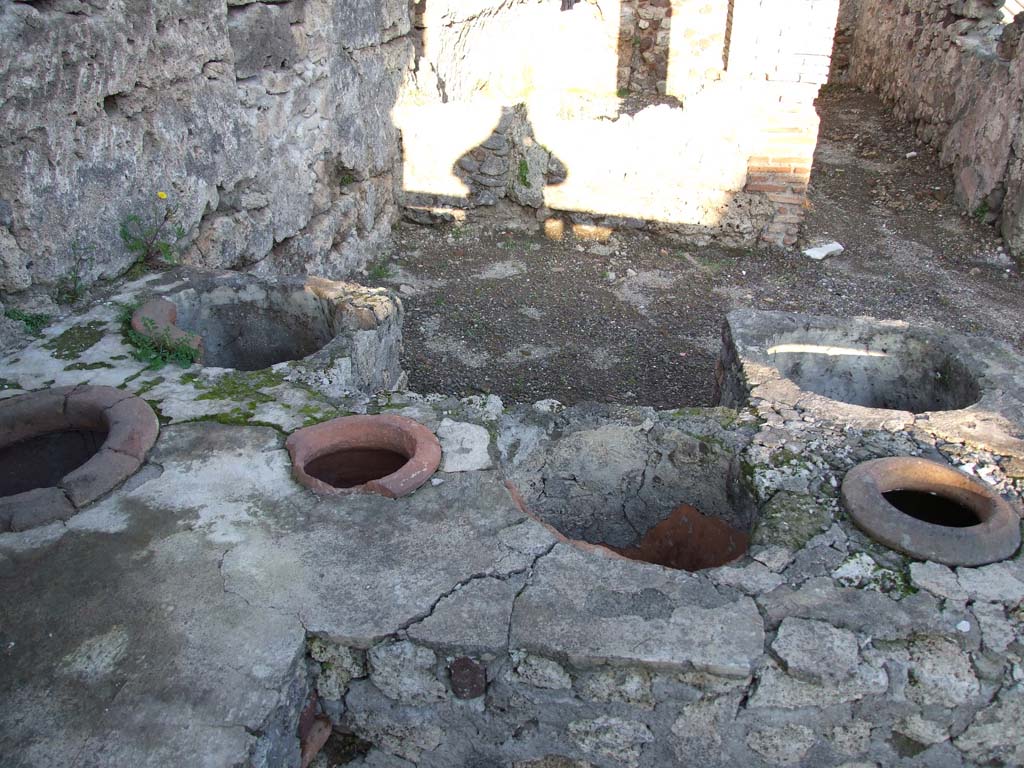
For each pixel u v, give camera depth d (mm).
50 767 1987
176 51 4352
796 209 6598
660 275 6426
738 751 2387
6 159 3602
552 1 10055
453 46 8164
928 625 2344
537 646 2275
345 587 2475
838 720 2322
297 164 5539
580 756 2459
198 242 4797
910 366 3973
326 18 5562
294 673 2281
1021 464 3033
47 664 2236
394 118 6781
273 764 2193
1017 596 2436
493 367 5242
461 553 2594
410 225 7219
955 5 8516
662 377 5188
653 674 2271
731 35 6242
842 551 2600
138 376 3506
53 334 3793
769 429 3234
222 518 2736
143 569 2537
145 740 2057
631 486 3500
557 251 6805
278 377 3521
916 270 6559
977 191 7277
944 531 2588
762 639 2297
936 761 2371
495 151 6816
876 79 10938
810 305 6004
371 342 4027
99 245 4125
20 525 2672
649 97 10281
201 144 4656
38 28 3564
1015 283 6410
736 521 3176
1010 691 2260
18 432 3160
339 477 3215
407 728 2482
